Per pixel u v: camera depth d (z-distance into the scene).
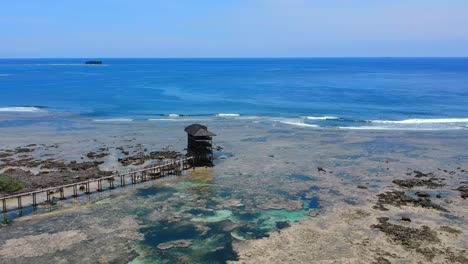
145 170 37.03
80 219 28.42
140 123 65.38
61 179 36.50
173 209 30.27
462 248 24.00
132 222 27.92
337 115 73.62
